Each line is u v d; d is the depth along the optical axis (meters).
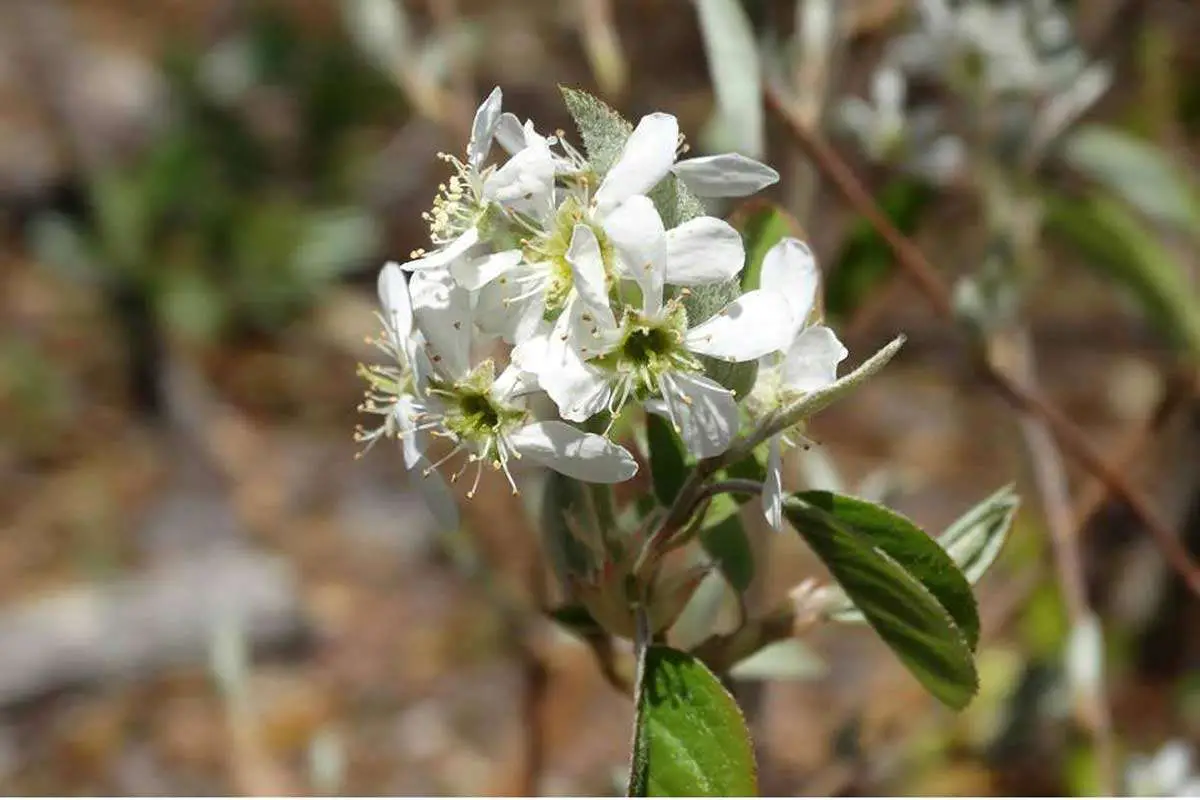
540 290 0.21
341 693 0.60
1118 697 0.51
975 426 0.70
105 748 0.58
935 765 0.39
